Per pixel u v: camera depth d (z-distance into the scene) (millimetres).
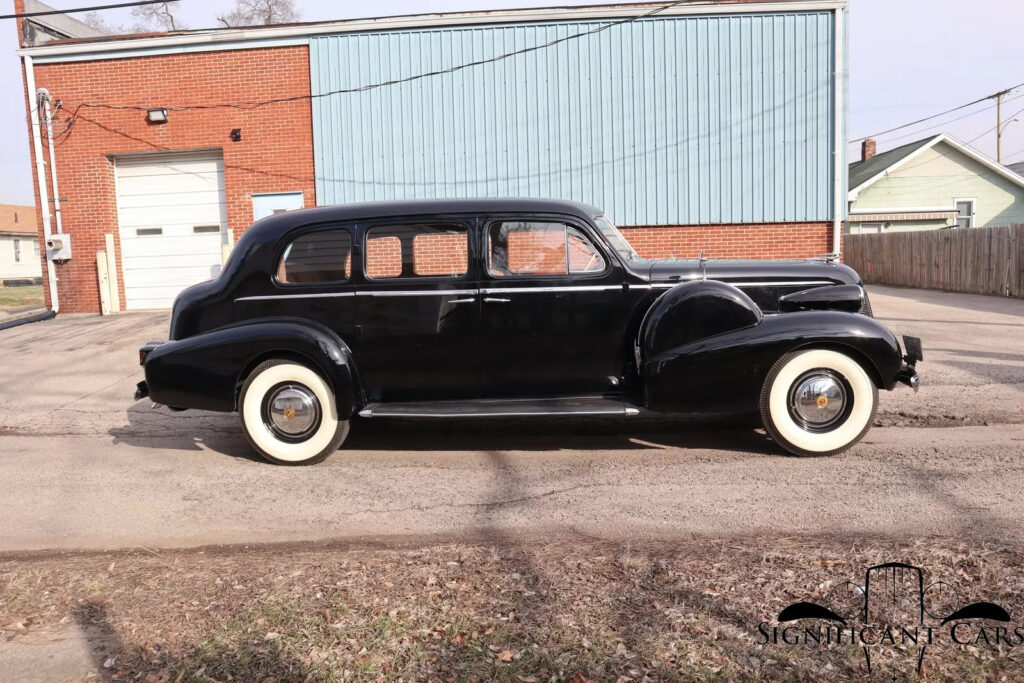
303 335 5996
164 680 3002
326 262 6172
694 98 14922
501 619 3355
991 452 5793
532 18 14953
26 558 4320
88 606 3662
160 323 14531
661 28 14875
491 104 15250
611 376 6195
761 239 15031
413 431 7090
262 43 15562
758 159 14914
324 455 6113
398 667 3016
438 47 15227
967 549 3887
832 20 14562
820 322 5703
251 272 6223
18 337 13836
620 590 3594
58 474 5996
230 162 15875
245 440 7043
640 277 6094
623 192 15188
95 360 11445
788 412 5785
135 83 15961
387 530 4582
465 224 6090
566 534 4387
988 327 12789
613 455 6078
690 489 5125
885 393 8086
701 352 5734
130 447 6863
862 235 28047
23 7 15945
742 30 14734
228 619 3457
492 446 6492
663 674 2920
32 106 16156
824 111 14719
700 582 3643
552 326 6102
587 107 15109
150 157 16469
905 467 5457
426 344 6121
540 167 15273
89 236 16406
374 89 15414
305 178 15742
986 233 19766
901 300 18375
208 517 4914
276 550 4320
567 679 2898
